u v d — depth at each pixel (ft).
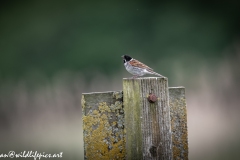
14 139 35.81
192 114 42.75
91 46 82.28
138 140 14.26
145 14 89.35
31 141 34.45
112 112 14.97
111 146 14.93
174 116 16.16
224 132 37.73
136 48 83.66
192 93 48.52
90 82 51.62
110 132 14.94
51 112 43.24
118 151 14.96
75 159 28.43
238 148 31.53
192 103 45.01
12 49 82.12
